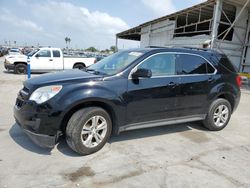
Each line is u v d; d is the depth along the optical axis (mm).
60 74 4055
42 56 14445
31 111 3422
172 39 19828
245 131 5395
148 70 3893
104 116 3768
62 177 3053
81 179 3035
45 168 3240
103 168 3330
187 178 3188
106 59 4859
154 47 4652
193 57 4750
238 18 15195
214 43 14609
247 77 14078
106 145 4102
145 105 4121
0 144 3881
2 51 41188
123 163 3504
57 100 3412
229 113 5344
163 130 5090
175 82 4410
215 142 4582
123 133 4742
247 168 3584
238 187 3055
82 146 3586
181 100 4543
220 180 3191
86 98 3520
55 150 3785
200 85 4746
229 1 14062
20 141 4031
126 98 3891
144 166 3453
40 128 3387
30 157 3516
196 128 5352
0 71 15641
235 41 15695
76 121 3514
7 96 7645
